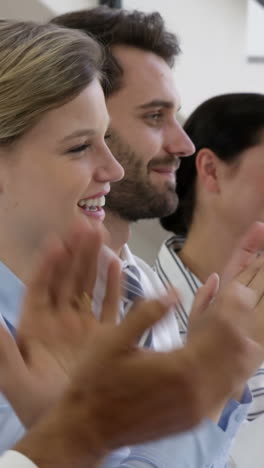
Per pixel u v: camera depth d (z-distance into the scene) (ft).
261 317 1.52
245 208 7.24
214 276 2.59
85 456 1.44
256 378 6.29
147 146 6.28
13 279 4.22
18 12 10.88
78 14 6.57
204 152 7.44
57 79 4.17
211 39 11.75
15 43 4.20
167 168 6.46
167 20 11.50
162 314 1.39
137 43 6.42
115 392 1.37
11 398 2.07
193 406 1.34
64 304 1.83
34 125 4.18
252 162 7.21
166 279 7.18
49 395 1.97
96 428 1.41
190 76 11.64
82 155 4.36
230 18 11.79
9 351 2.04
